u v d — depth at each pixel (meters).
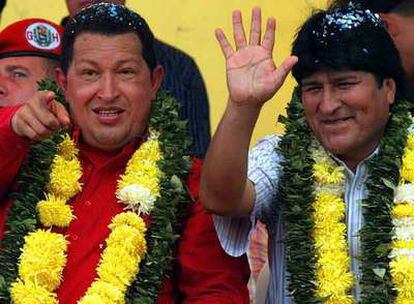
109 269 12.40
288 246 12.35
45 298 12.28
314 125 12.33
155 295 12.51
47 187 12.86
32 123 11.90
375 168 12.42
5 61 15.34
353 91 12.02
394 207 12.38
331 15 12.25
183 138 13.25
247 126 11.65
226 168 11.72
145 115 13.16
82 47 12.85
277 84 11.54
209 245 12.81
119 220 12.62
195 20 21.66
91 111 12.84
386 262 12.16
